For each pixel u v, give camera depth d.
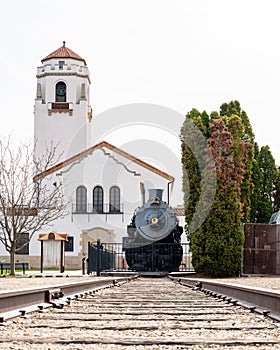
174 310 8.74
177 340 5.36
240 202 26.75
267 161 41.94
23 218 37.28
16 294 7.39
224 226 24.80
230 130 26.22
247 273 26.09
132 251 28.22
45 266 45.62
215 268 24.73
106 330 6.28
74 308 8.98
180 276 25.56
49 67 62.53
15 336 5.59
